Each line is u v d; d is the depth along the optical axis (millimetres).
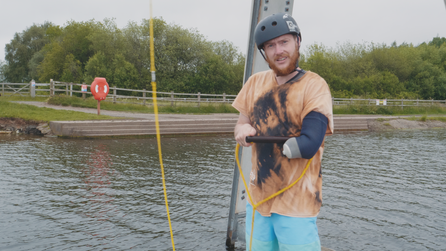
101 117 14273
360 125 18922
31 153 8961
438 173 7660
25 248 3467
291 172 1536
